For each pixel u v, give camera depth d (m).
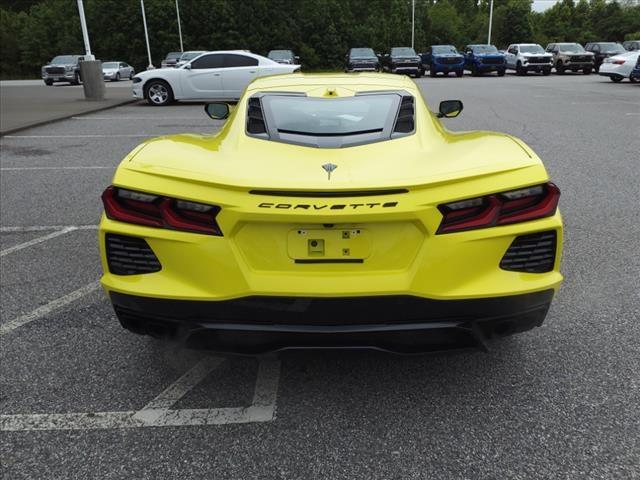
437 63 31.80
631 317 3.36
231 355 2.38
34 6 86.94
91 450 2.29
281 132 2.78
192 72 16.67
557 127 10.94
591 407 2.51
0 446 2.32
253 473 2.14
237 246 2.27
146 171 2.38
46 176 7.47
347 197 2.20
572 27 81.44
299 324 2.27
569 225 5.09
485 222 2.26
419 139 2.74
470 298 2.25
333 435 2.35
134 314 2.40
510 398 2.59
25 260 4.48
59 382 2.78
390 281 2.24
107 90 24.14
